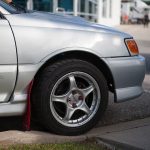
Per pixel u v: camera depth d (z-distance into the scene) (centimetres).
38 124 553
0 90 492
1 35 482
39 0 2178
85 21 564
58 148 475
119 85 545
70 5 2345
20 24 495
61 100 518
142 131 545
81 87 530
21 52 491
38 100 507
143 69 563
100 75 532
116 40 539
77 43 512
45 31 502
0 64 484
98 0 2805
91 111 534
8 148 472
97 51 523
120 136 523
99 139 513
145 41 2017
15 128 547
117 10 4012
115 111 636
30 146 480
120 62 539
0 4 509
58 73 508
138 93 564
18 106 502
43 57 499
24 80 496
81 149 474
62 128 518
